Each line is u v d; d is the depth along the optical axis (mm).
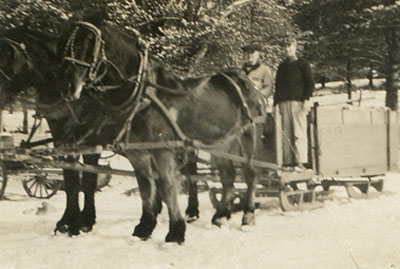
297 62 8383
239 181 7281
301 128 8258
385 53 22344
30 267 5023
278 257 5312
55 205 9508
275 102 8406
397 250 5512
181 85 6316
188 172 7570
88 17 5922
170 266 5051
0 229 7027
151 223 6270
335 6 20734
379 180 9219
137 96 5758
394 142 9375
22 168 7719
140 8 13883
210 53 14312
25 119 15680
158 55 12805
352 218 7238
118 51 5844
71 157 6395
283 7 16828
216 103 6543
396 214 7453
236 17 15312
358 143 8719
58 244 6016
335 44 21516
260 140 7598
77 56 5570
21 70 6125
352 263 5047
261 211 7973
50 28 9812
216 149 6848
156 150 5934
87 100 6113
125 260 5238
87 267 4992
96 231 6719
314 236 6234
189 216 7531
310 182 8203
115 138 5852
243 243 5945
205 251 5590
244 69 7969
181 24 13609
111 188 12008
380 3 20906
